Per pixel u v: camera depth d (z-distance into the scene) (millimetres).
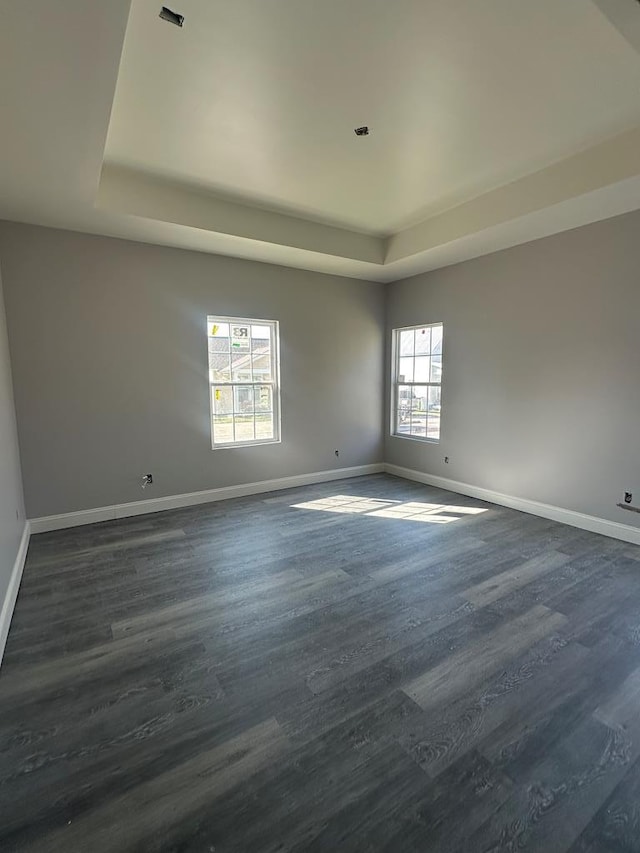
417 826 1284
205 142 2758
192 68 2047
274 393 5004
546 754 1530
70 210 3188
